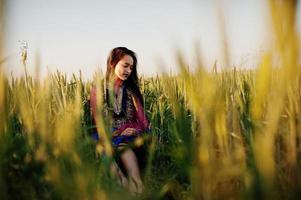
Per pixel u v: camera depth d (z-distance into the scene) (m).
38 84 2.08
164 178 2.37
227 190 1.87
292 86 1.86
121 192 1.94
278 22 1.37
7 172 2.06
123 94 3.42
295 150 1.82
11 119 2.34
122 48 3.47
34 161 2.06
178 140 2.06
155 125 3.87
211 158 1.77
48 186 2.10
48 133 2.05
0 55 1.44
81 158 1.98
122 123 3.35
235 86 2.01
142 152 3.25
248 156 2.02
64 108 2.38
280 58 1.45
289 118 1.89
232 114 1.95
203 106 1.73
